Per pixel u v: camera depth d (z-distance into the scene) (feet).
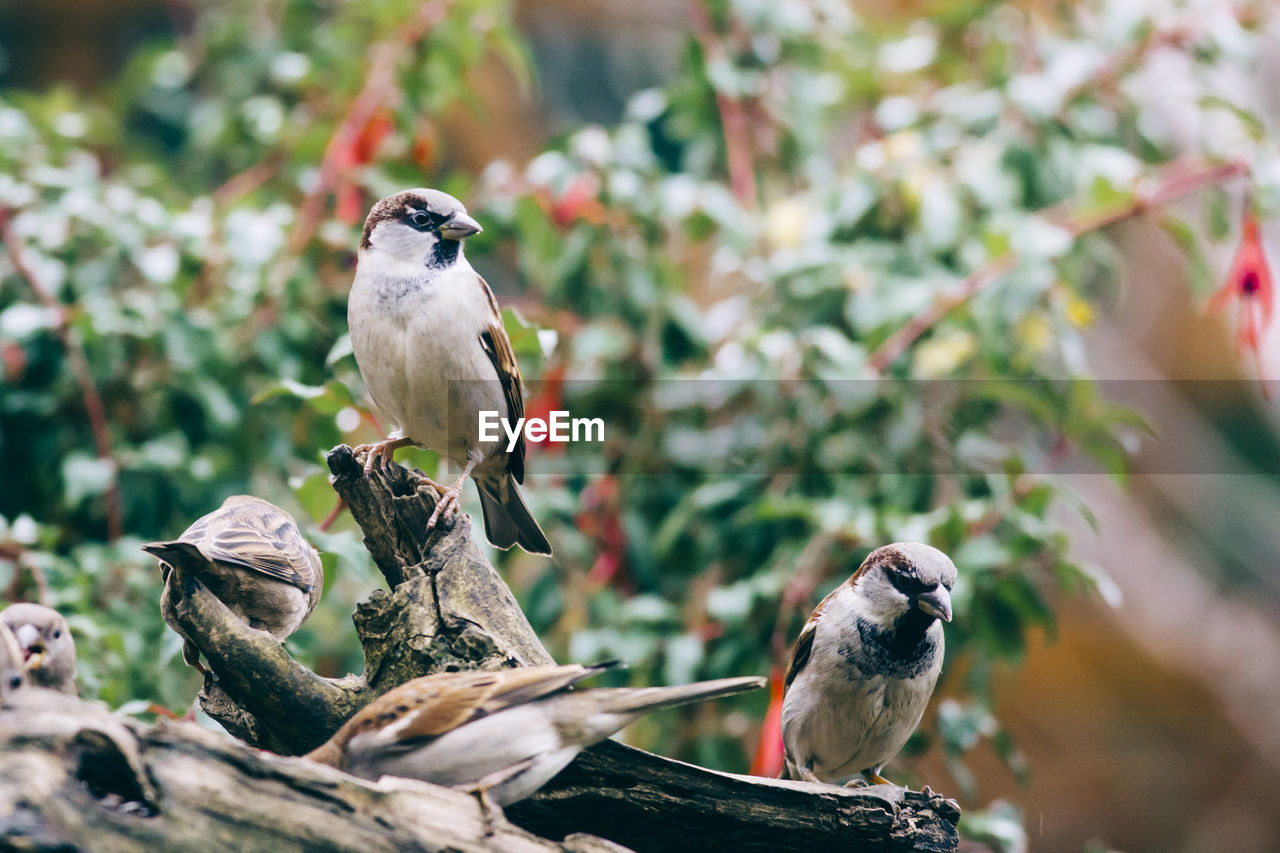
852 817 15.60
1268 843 50.11
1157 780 50.88
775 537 27.02
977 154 29.78
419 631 15.85
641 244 29.99
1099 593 24.09
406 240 18.85
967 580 23.65
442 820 12.48
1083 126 30.32
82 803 10.89
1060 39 33.04
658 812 15.28
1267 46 44.60
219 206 30.17
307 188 30.68
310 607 18.43
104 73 59.72
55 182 27.81
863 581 18.99
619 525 28.48
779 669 24.00
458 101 35.40
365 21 33.96
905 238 30.35
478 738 13.00
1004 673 40.16
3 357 26.11
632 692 13.30
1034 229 26.48
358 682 16.08
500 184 29.53
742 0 30.91
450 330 18.60
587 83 59.21
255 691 15.65
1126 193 27.20
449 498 16.96
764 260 31.48
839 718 18.84
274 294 27.37
